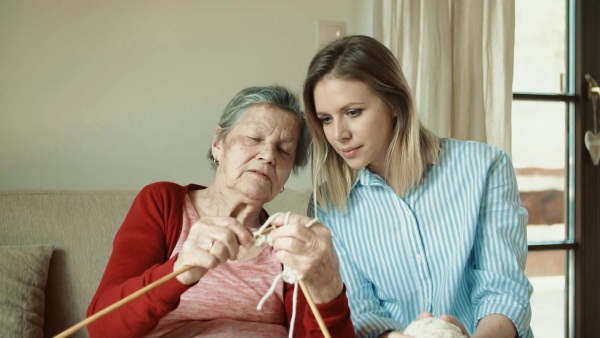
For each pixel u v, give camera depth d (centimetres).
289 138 131
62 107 184
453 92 220
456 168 140
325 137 138
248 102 130
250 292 130
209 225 103
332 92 127
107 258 164
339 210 144
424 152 140
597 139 250
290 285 133
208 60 196
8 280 148
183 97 194
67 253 161
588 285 254
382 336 123
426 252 139
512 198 140
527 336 130
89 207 167
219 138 134
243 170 127
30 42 181
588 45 253
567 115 255
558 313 254
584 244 254
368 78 126
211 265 100
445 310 134
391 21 209
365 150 130
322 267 105
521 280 132
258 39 202
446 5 213
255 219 137
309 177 206
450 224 138
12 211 160
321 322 96
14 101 180
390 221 140
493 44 226
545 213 254
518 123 250
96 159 186
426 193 140
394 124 137
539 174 253
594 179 254
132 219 130
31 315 147
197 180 196
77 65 185
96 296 118
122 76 188
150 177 192
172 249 129
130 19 189
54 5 182
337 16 211
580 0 251
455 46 220
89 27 185
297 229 102
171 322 127
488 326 123
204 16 196
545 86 253
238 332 123
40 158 182
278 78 204
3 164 179
